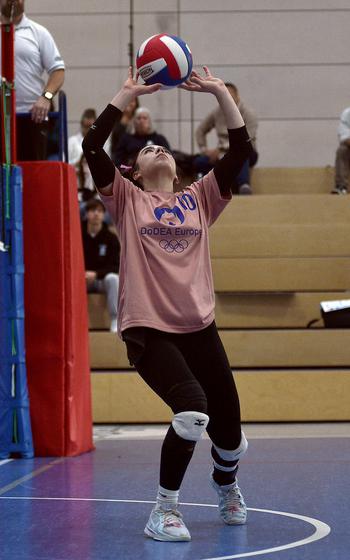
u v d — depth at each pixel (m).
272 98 23.67
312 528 7.09
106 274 16.92
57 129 12.97
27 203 11.91
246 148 7.39
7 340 11.62
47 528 7.23
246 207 19.11
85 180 20.73
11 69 11.67
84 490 9.07
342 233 18.11
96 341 16.19
